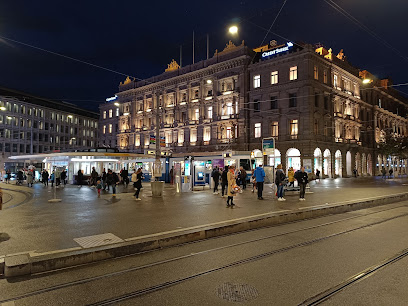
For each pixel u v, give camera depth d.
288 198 16.83
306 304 4.30
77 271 5.72
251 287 4.90
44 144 78.56
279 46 47.88
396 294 4.61
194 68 54.28
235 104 48.06
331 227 9.62
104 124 71.62
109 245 6.75
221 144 48.75
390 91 68.81
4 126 69.56
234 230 9.12
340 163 49.53
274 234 8.70
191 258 6.47
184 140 54.59
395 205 15.03
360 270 5.63
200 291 4.77
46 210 12.64
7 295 4.69
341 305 4.27
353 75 53.66
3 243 7.14
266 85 45.81
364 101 57.22
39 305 4.34
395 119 69.12
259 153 45.66
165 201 15.72
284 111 43.78
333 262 6.11
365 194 18.98
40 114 78.25
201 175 24.47
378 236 8.34
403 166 70.50
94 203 15.05
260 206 13.41
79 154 29.52
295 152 43.22
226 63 48.94
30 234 8.09
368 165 58.03
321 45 49.66
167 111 57.66
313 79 42.81
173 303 4.37
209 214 11.27
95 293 4.73
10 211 12.35
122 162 36.91
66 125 85.50
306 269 5.71
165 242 7.44
